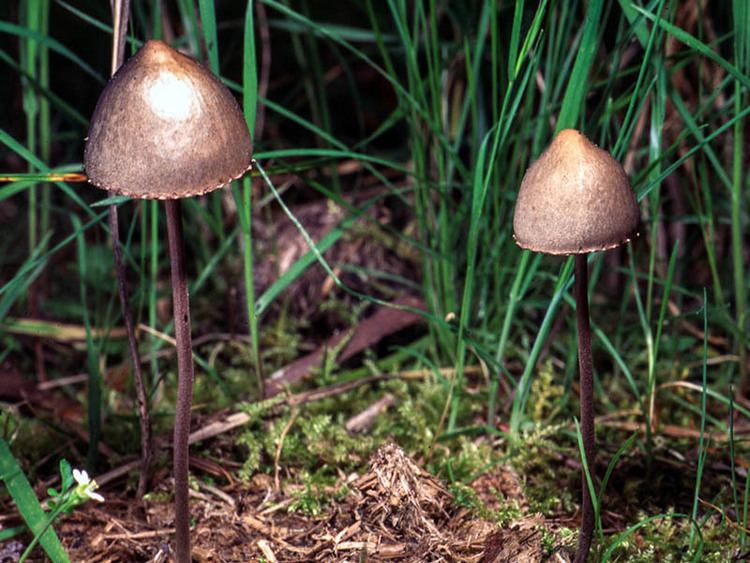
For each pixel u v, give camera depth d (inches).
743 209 15.6
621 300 16.7
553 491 13.0
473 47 15.9
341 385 14.6
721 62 11.8
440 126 14.2
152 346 14.6
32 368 16.3
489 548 11.5
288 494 12.8
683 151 15.8
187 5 14.6
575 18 16.2
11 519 12.3
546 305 14.7
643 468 13.4
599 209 9.6
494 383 13.8
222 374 15.8
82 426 14.1
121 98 9.5
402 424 14.1
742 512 12.6
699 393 15.0
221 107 9.6
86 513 12.4
